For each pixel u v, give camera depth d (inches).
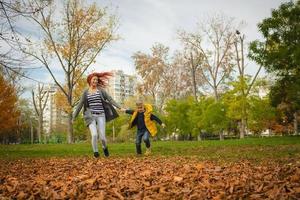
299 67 949.8
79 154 493.4
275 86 1052.5
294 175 180.2
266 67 985.5
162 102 2012.8
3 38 320.2
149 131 448.1
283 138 865.5
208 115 1459.2
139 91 1951.3
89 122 403.5
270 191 151.0
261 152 439.5
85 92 403.5
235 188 166.7
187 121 1657.2
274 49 988.6
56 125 3284.9
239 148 544.4
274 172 213.6
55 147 773.3
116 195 160.1
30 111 2913.4
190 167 262.8
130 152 512.7
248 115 1328.7
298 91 968.9
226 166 267.9
